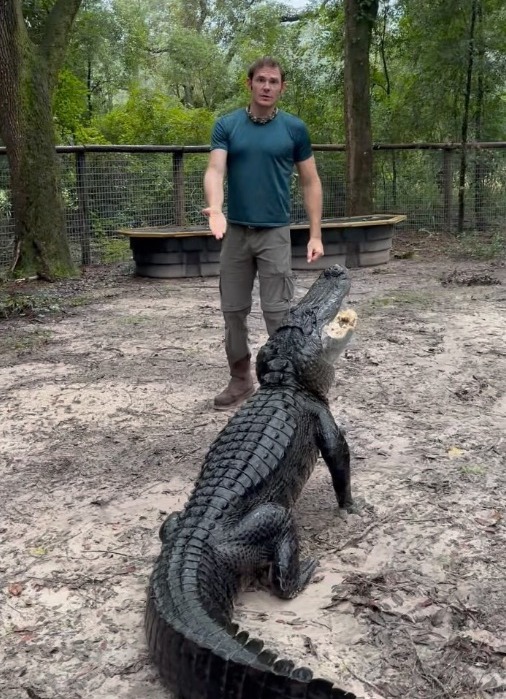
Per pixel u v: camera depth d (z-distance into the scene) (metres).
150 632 2.62
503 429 4.99
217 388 6.07
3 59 11.16
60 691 2.63
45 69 11.59
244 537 3.03
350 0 14.25
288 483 3.44
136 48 26.72
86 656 2.82
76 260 13.27
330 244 11.95
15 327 8.53
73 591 3.26
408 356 6.79
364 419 5.23
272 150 4.84
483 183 15.87
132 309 9.32
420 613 3.00
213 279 11.47
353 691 2.55
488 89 15.82
